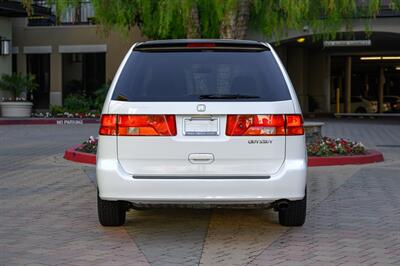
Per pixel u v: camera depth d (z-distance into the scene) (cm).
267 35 1355
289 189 609
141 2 1232
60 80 2927
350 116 3334
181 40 673
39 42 2934
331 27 1338
